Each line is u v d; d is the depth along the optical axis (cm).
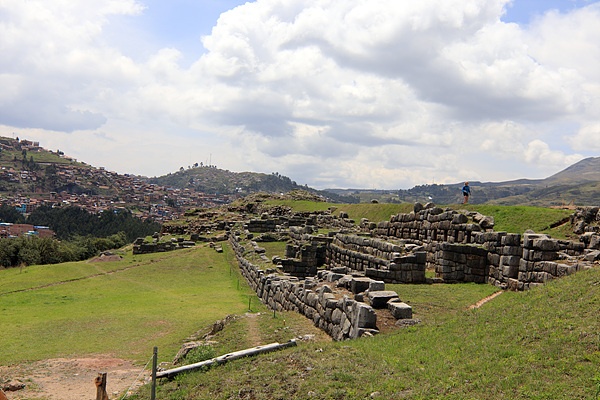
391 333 1608
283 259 3956
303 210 9231
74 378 1827
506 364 1120
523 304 1537
